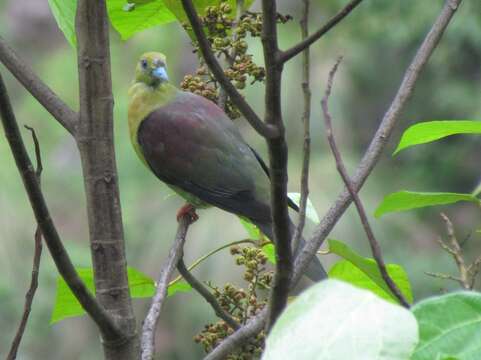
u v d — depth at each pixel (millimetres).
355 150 23688
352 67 23797
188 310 19156
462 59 22984
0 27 25766
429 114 23609
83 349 19578
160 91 10461
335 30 23250
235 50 7234
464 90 23000
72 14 6266
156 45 23812
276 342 2996
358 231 20625
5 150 21828
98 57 5566
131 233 21062
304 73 4887
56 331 19609
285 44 22469
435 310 3396
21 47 25859
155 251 20703
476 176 23484
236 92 4145
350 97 23609
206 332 6129
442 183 23594
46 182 23062
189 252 18984
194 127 10070
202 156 9906
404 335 2914
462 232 22641
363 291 3012
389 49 24078
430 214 22875
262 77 7141
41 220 4570
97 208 5551
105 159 5566
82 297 4863
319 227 5527
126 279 5543
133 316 5492
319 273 6586
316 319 2996
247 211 9406
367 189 22266
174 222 21031
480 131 5820
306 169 5023
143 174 21922
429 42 5746
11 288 19531
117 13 7344
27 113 23625
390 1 22547
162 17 7465
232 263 18641
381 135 5684
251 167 9898
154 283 6355
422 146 23594
